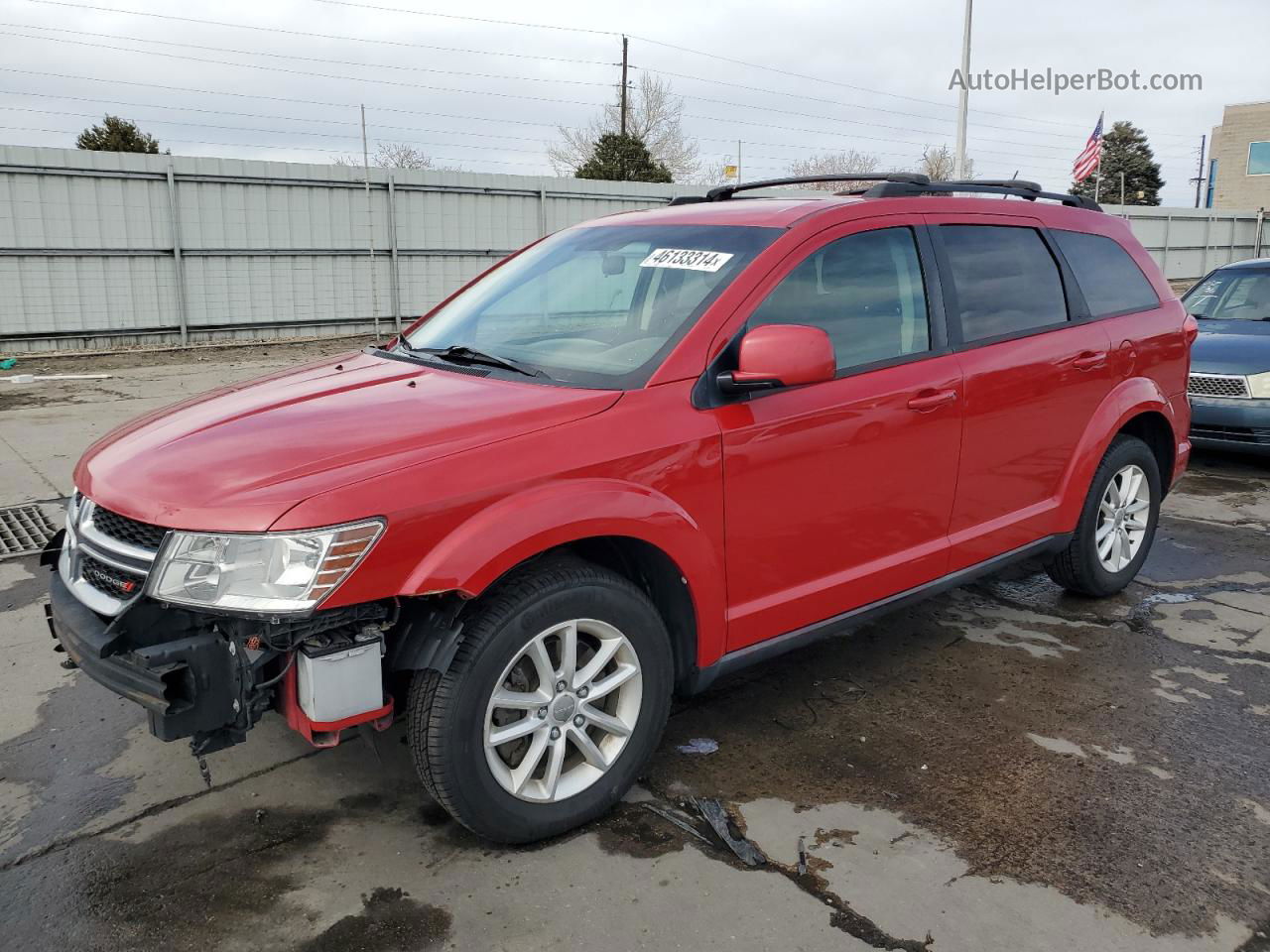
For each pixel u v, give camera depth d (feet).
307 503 7.68
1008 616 15.01
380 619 8.12
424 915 8.14
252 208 53.57
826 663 13.23
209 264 52.85
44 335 48.67
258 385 11.20
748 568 10.17
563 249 12.80
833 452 10.61
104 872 8.72
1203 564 17.61
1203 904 8.29
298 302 56.39
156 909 8.21
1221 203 147.84
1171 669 13.11
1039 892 8.43
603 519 8.73
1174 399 15.76
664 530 9.21
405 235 59.36
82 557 8.99
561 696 8.96
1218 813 9.68
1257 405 23.34
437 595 8.36
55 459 24.99
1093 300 14.40
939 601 15.64
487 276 13.50
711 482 9.62
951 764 10.61
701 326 9.95
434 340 12.12
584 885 8.54
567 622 8.79
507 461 8.46
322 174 55.36
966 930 7.95
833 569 11.03
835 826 9.43
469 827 8.70
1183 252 98.63
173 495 8.06
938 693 12.33
